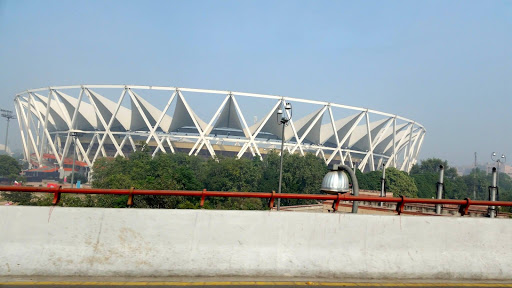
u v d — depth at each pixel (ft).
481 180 341.21
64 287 18.66
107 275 20.35
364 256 22.17
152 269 20.59
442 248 22.98
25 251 20.27
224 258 21.20
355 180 35.47
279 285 19.99
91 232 20.84
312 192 189.57
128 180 128.98
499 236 23.65
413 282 21.65
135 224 21.07
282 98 277.03
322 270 21.59
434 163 368.48
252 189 188.85
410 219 23.04
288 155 204.95
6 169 271.08
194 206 82.33
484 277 22.70
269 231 21.86
